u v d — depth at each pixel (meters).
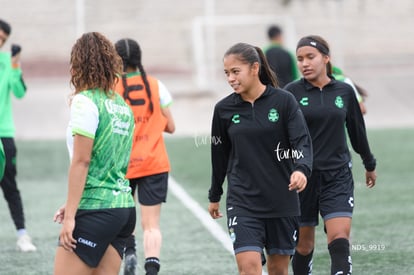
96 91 14.02
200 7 92.38
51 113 62.09
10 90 24.81
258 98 16.36
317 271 21.80
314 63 18.62
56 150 47.69
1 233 27.48
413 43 90.50
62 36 89.31
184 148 48.12
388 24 91.12
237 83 16.17
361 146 19.20
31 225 28.53
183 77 84.00
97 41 14.23
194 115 61.78
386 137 50.81
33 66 85.94
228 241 25.69
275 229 16.45
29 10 89.81
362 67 85.19
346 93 18.81
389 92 70.94
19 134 55.78
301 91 18.94
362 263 22.50
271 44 35.81
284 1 91.44
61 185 36.69
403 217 28.70
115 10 91.31
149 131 20.64
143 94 20.64
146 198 20.47
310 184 18.69
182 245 25.19
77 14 88.69
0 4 89.69
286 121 16.30
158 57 89.94
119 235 14.47
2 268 22.56
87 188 13.88
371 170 19.56
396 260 22.75
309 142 16.19
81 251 13.80
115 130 14.05
